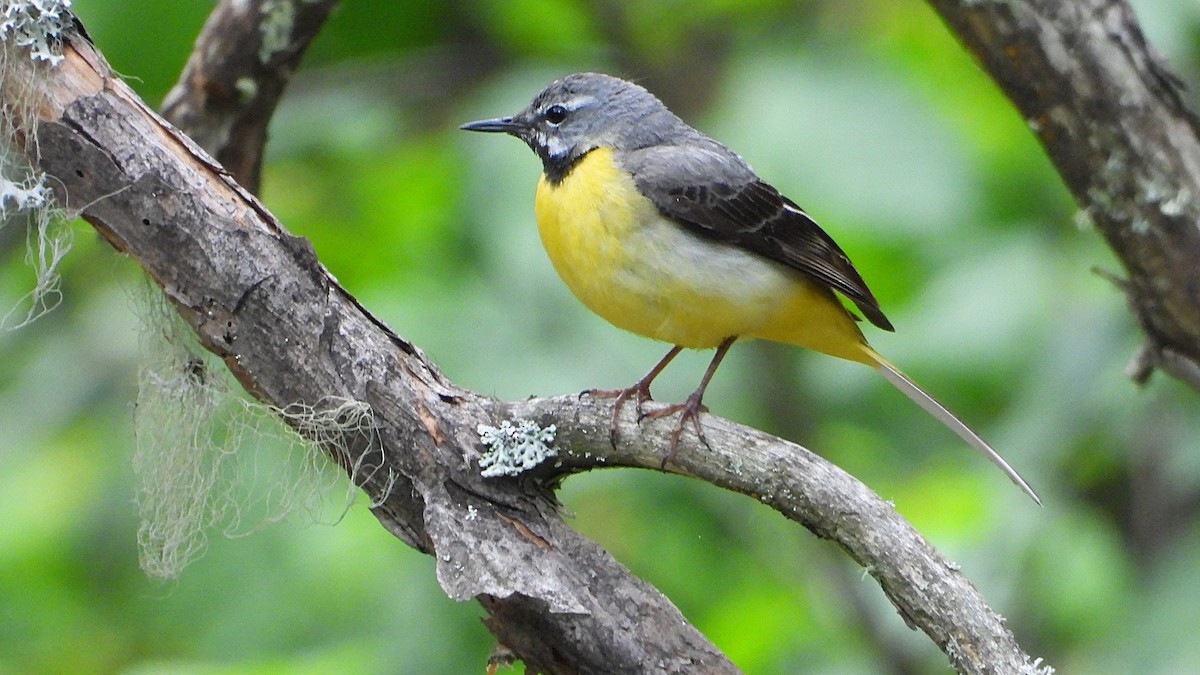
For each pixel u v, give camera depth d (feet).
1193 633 34.40
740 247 30.91
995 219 41.70
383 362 25.03
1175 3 39.63
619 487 39.09
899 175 40.70
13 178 24.62
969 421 41.04
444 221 40.93
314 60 47.16
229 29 32.40
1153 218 29.99
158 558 26.00
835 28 44.45
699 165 30.71
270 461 35.37
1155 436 40.27
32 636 40.32
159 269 24.40
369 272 41.45
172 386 25.46
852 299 32.14
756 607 38.14
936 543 37.45
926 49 43.60
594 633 24.53
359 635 37.04
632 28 46.75
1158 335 31.63
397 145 44.91
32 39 23.50
